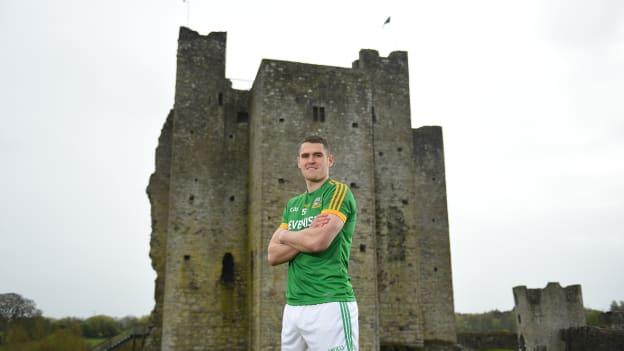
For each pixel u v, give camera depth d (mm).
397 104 37969
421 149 42625
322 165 6793
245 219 35812
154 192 37000
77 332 63812
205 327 33500
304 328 6156
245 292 34562
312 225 6301
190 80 37000
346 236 6469
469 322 91125
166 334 32875
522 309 46938
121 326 75000
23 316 62594
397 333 34000
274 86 33750
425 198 41625
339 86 34906
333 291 6168
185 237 34531
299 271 6344
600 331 40500
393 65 38688
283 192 32344
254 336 31812
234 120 37312
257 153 33531
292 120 33531
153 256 35938
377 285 34219
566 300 45906
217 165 36219
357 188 33531
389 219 35719
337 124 34219
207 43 37969
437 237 41094
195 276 34094
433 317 39344
